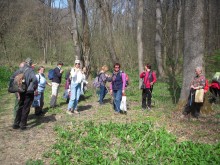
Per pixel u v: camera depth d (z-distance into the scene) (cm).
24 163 623
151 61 3016
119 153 639
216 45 2845
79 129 837
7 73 2344
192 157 604
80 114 1068
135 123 892
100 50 2303
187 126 858
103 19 2003
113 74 1066
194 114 961
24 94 848
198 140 734
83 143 722
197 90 930
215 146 656
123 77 1047
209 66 2188
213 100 1205
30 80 842
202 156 607
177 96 1387
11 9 3409
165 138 718
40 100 1034
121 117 999
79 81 1059
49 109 1142
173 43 1305
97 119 976
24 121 859
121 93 1052
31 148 709
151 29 3086
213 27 2934
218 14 3034
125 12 3138
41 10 4822
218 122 894
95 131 803
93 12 2208
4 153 679
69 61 4047
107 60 2325
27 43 3494
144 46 3098
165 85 1847
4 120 1002
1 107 1263
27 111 859
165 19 1236
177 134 784
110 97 1466
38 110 1037
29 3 4688
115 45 2577
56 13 4928
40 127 885
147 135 743
